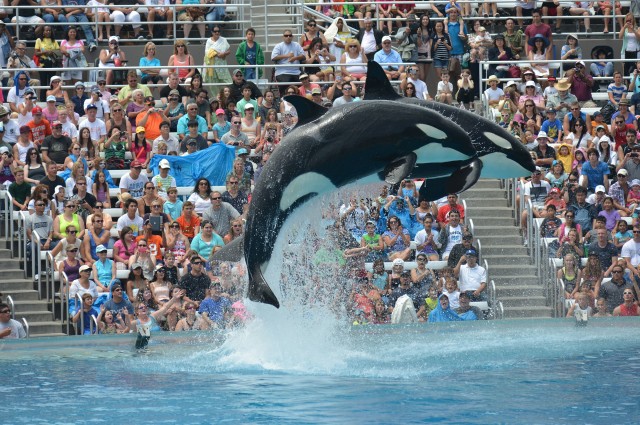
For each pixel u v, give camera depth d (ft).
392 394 93.25
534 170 123.75
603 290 163.12
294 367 109.29
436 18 238.48
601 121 203.00
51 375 105.50
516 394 92.94
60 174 178.81
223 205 172.04
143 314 149.69
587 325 138.51
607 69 237.45
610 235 175.94
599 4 252.83
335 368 108.06
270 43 244.22
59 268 158.81
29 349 122.93
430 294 161.58
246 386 98.07
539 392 93.66
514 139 122.93
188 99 202.08
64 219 166.61
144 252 161.89
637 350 117.70
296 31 245.86
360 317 155.12
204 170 184.75
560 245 171.42
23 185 176.24
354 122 103.35
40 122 191.72
